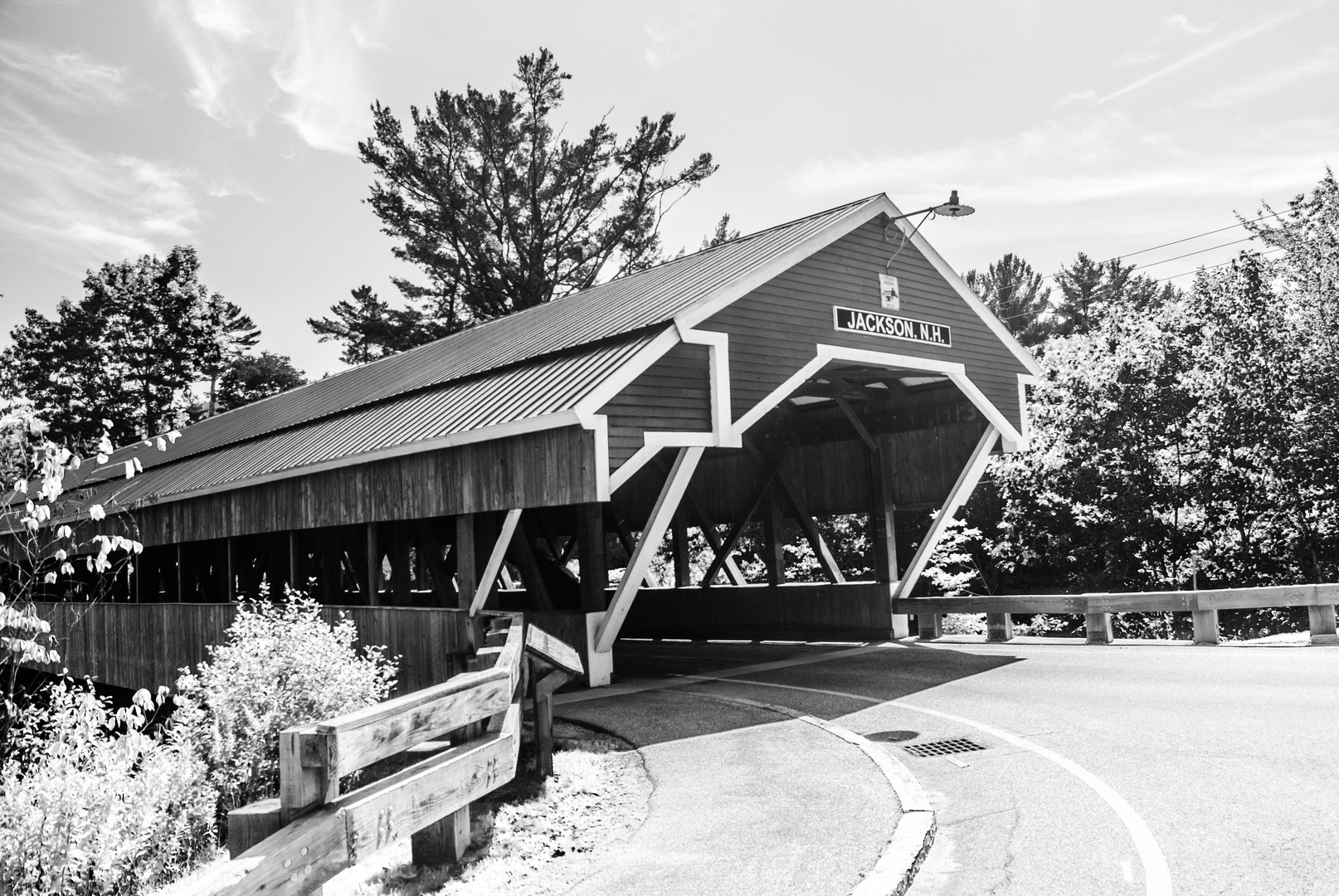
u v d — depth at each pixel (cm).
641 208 3966
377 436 1445
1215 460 2205
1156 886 457
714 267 1477
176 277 5688
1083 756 718
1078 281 5162
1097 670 1145
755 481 1961
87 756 693
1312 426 2112
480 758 521
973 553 2739
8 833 581
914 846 523
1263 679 984
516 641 704
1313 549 2114
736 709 1037
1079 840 532
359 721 406
